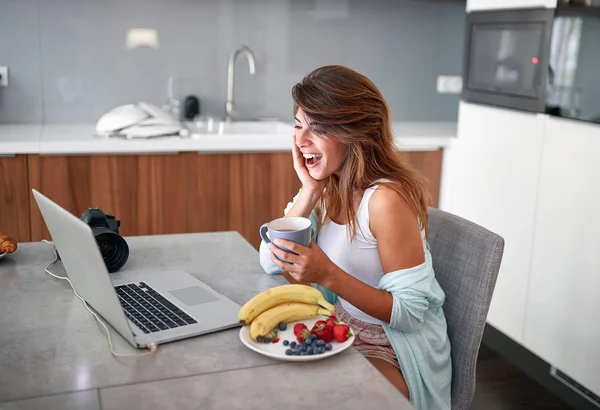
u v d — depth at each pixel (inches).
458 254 65.1
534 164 106.4
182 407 39.8
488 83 117.8
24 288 58.2
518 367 113.7
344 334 47.6
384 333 62.4
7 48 128.8
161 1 134.6
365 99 58.8
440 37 152.7
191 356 46.2
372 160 60.9
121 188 116.7
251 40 141.3
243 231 125.0
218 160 120.7
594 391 95.6
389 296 56.4
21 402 40.1
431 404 59.8
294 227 53.4
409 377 58.6
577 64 95.8
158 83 137.9
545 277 104.7
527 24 106.2
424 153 132.1
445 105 156.7
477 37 120.7
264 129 140.6
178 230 121.5
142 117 119.5
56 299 56.1
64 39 131.3
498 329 118.2
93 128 128.5
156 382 42.7
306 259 51.6
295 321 51.1
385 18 148.3
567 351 100.7
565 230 99.9
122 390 41.6
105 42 133.5
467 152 125.4
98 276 46.5
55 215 50.0
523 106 108.2
